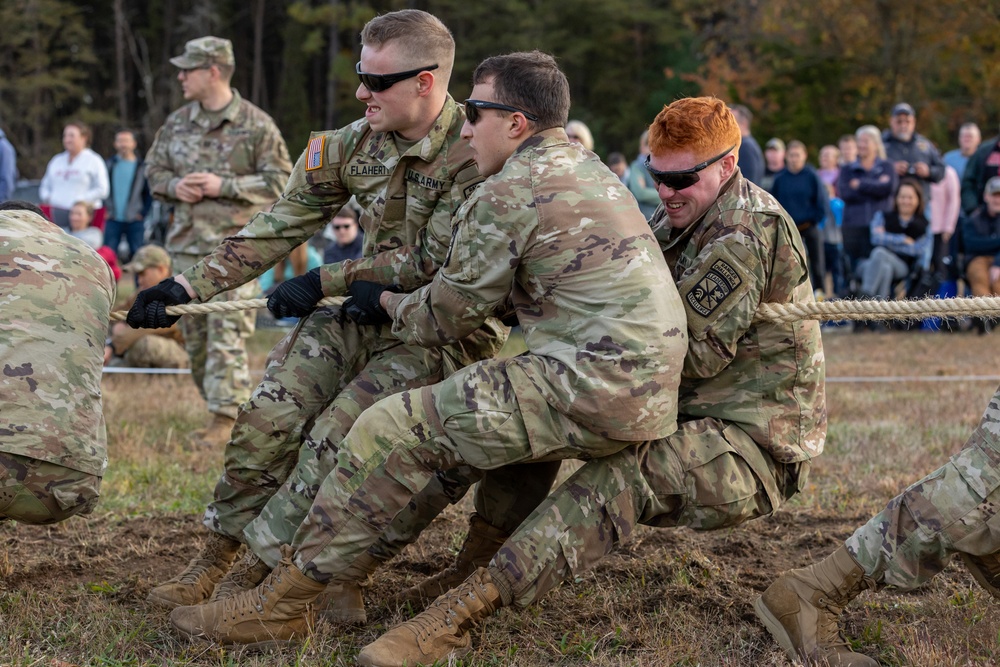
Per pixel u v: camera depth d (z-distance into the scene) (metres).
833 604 3.49
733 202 3.54
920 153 12.37
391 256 3.91
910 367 10.25
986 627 3.70
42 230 3.93
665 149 3.50
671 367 3.31
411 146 3.80
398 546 3.91
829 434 7.00
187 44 6.83
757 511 3.60
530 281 3.40
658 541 4.76
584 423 3.28
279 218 4.08
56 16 38.47
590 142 9.35
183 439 6.98
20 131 39.06
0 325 3.60
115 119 39.09
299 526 3.66
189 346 7.15
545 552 3.38
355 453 3.41
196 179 6.75
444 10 36.72
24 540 4.75
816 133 24.45
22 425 3.52
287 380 3.92
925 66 23.89
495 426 3.29
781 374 3.59
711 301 3.48
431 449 3.39
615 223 3.35
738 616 3.92
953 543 3.29
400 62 3.68
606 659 3.56
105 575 4.40
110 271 4.09
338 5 34.69
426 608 3.77
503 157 3.52
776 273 3.53
